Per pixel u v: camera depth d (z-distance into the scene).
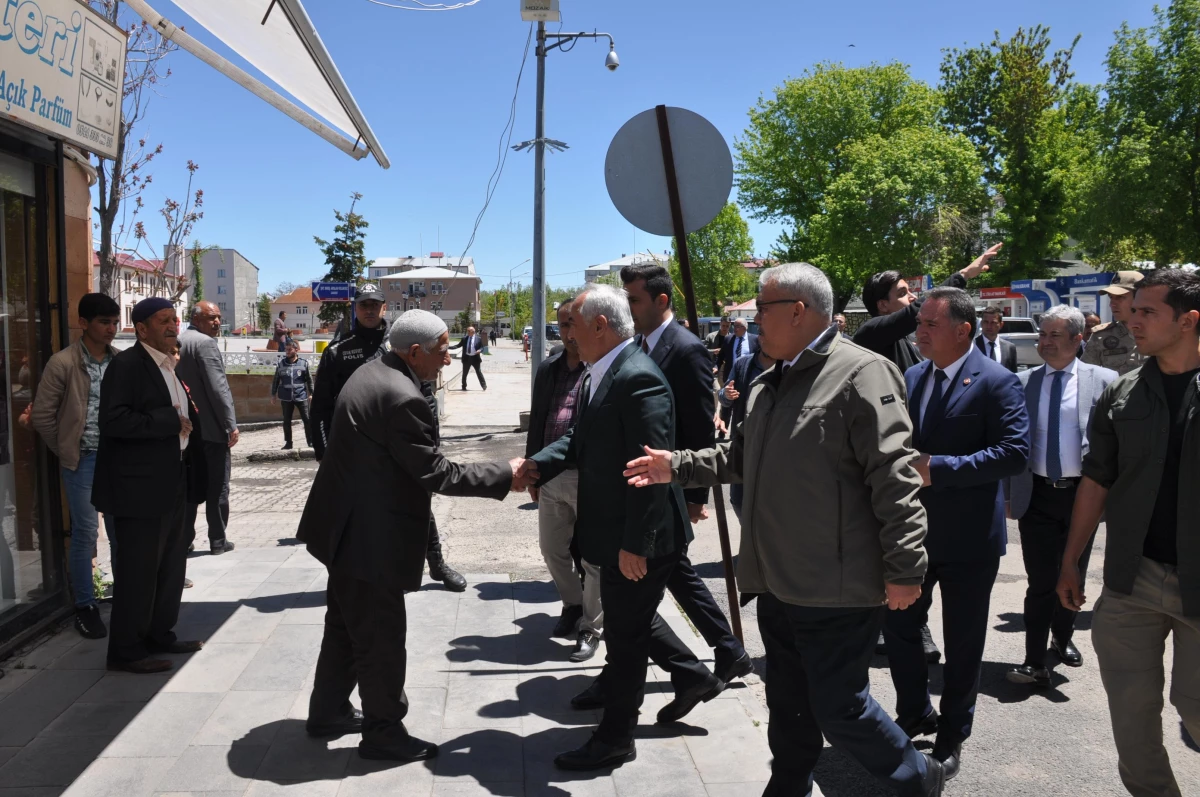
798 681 2.78
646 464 2.97
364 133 5.77
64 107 4.38
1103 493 2.89
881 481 2.45
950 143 37.84
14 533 4.45
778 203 44.38
